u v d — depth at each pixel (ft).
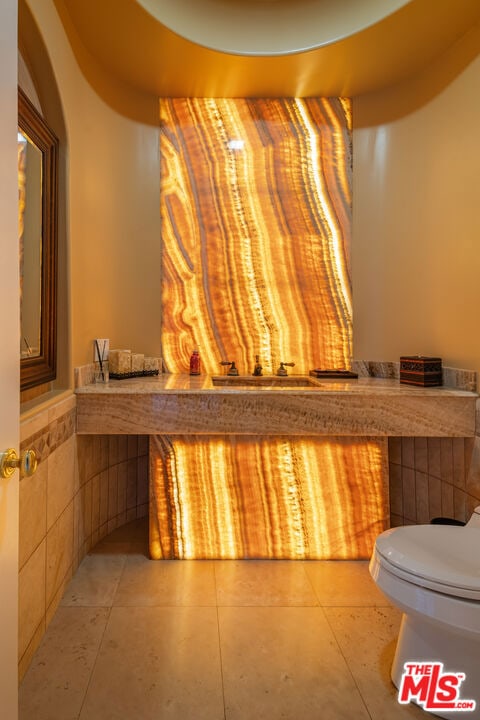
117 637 5.05
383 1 6.18
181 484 6.91
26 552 4.55
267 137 8.26
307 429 6.21
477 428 6.15
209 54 6.88
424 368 6.66
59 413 5.55
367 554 6.96
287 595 5.94
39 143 5.27
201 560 6.88
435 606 3.61
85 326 6.70
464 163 6.47
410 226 7.48
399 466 7.70
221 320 8.34
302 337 8.34
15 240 2.90
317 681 4.45
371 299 8.07
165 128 8.23
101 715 4.02
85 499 6.81
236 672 4.55
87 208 6.74
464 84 6.45
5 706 2.70
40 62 5.40
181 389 6.23
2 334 2.69
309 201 8.28
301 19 6.81
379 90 7.91
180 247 8.30
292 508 6.95
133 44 6.64
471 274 6.35
